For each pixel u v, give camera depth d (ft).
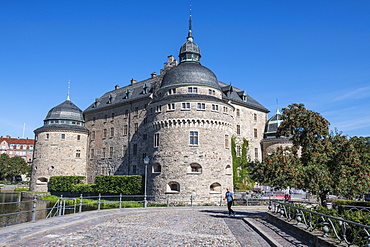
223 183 143.74
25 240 45.98
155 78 216.74
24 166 400.26
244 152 198.18
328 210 54.44
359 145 132.57
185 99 143.43
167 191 139.54
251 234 55.72
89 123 241.96
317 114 86.53
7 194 233.96
